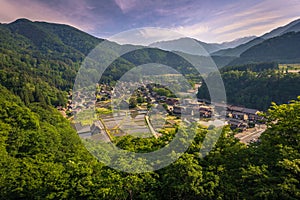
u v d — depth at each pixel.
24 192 9.80
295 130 9.84
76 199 8.50
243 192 7.69
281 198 6.86
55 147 18.69
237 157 9.37
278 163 7.69
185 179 7.83
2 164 12.16
